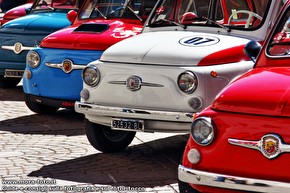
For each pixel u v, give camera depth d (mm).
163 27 9969
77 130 11469
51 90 11852
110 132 9703
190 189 6562
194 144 6305
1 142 10531
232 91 6340
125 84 8805
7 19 16938
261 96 6121
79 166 9102
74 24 13078
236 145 6023
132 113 8703
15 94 15203
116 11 12500
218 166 6117
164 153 9828
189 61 8570
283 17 7359
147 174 8727
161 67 8609
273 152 5828
